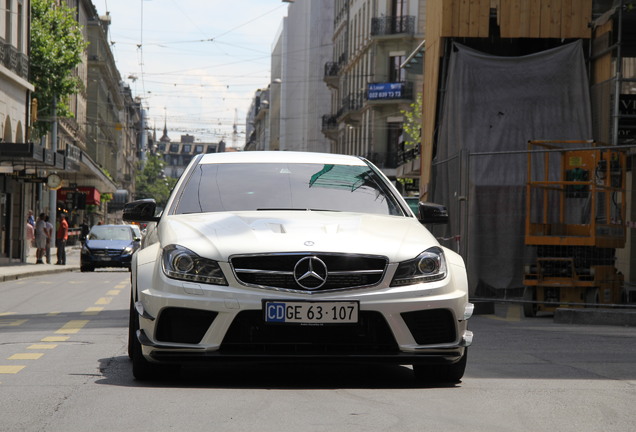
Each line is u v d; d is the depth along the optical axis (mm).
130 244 42344
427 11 27219
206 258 8094
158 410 6988
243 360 7973
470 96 24203
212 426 6383
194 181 9703
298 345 7980
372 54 74125
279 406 7168
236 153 10367
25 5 49406
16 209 48250
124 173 156875
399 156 54000
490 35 24828
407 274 8164
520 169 22375
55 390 8016
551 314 19219
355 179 9984
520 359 10805
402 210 9648
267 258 8023
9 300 21469
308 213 9031
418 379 8852
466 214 19203
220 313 7938
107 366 9695
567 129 24016
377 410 7047
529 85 24109
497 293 19125
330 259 8055
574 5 24281
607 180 18359
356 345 8023
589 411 7168
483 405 7363
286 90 139125
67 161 44875
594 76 24172
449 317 8242
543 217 18766
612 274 18250
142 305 8258
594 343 12789
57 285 28875
